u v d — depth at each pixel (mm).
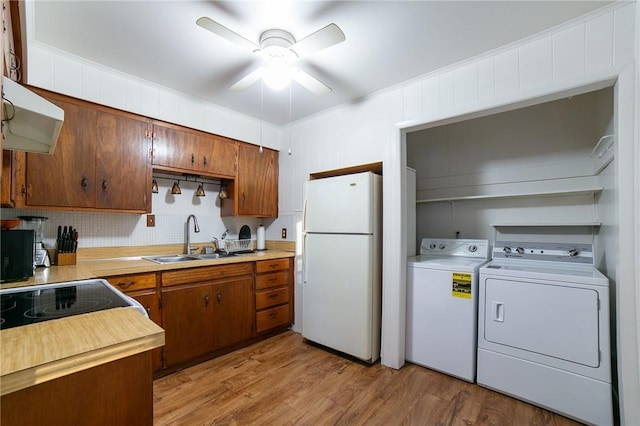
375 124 2633
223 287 2613
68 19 1680
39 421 671
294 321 3295
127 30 1789
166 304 2242
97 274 1887
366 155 2693
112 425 777
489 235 2916
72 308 1077
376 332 2547
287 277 3238
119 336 796
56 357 671
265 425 1726
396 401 1972
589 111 2434
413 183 2990
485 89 2027
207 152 2859
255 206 3291
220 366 2432
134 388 815
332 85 2502
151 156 2469
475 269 2242
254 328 2875
